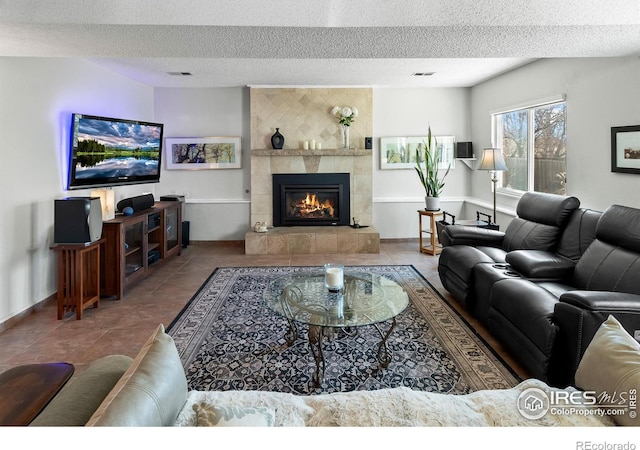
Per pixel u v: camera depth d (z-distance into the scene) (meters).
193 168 6.44
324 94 6.27
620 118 3.38
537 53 3.05
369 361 2.61
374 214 6.62
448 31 2.54
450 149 6.61
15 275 3.33
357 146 6.36
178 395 1.17
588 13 2.38
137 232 4.45
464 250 3.71
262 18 2.39
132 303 3.77
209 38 2.65
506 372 2.46
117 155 4.56
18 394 1.23
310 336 2.35
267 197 6.35
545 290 2.57
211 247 6.39
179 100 6.35
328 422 1.29
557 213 3.44
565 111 4.21
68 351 2.79
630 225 2.62
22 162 3.41
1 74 3.18
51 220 3.79
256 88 6.20
